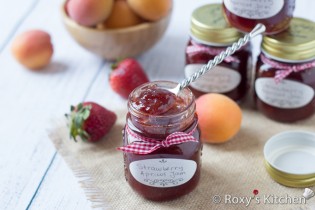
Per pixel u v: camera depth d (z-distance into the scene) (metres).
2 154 0.54
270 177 0.49
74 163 0.52
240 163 0.51
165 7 0.65
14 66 0.70
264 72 0.55
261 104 0.57
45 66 0.69
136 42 0.65
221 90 0.58
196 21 0.56
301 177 0.47
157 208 0.46
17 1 0.84
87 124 0.53
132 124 0.45
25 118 0.59
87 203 0.48
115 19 0.65
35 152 0.54
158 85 0.47
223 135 0.53
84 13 0.63
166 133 0.44
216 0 0.82
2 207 0.48
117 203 0.47
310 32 0.54
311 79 0.53
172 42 0.74
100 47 0.66
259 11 0.52
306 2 0.77
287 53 0.52
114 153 0.53
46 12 0.82
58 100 0.63
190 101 0.45
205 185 0.49
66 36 0.76
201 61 0.57
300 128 0.56
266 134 0.55
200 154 0.47
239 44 0.49
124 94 0.61
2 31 0.77
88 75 0.67
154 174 0.45
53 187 0.50
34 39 0.67
